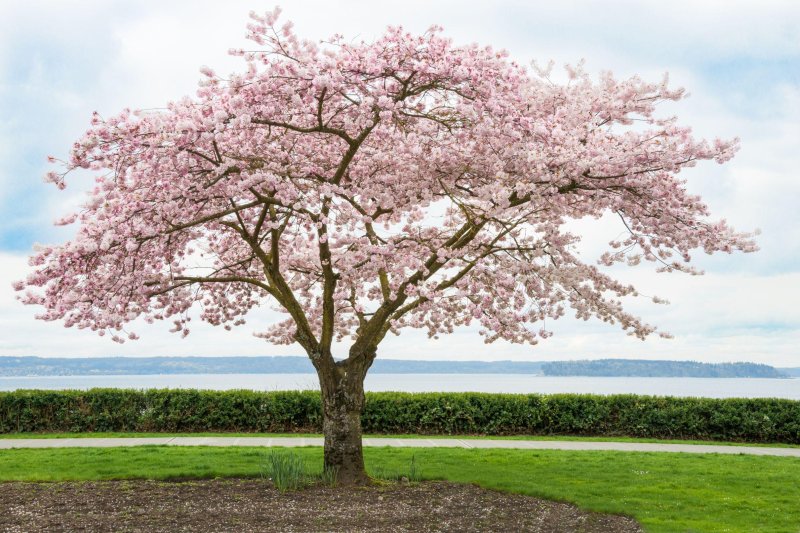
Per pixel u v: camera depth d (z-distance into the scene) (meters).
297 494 10.25
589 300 12.09
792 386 150.25
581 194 11.19
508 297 11.95
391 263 11.04
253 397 18.69
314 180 11.55
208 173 10.66
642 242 11.75
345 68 9.84
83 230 9.67
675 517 9.13
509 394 19.44
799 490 10.92
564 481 11.41
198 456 13.43
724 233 10.97
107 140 9.38
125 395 18.53
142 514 9.03
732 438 18.75
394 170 12.15
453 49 10.41
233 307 14.51
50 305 10.05
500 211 10.58
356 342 11.40
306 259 12.88
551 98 11.15
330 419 11.22
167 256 12.25
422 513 9.20
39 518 8.80
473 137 11.12
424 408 18.81
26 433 17.88
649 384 158.00
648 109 10.78
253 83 9.88
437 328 14.28
